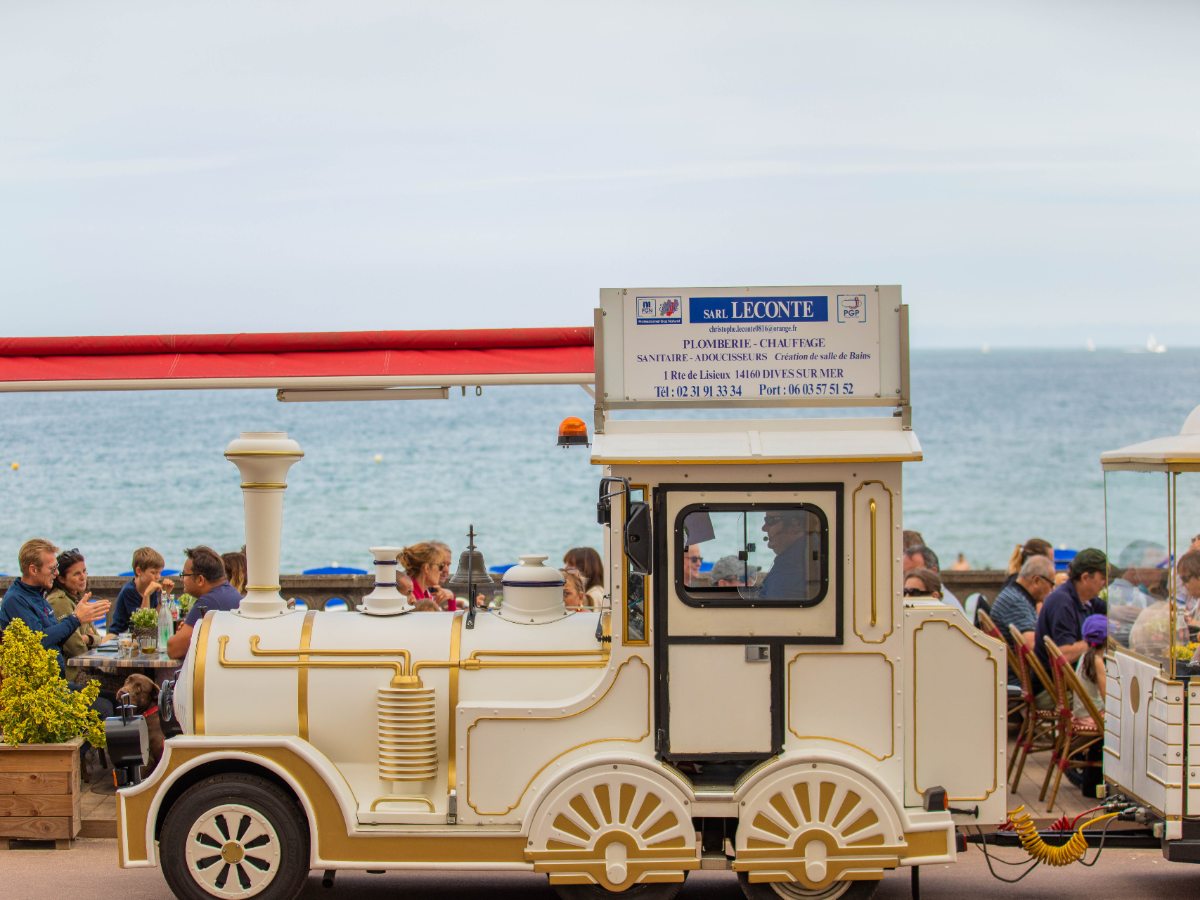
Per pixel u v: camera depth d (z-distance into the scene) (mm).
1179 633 6691
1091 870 7699
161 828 6691
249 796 6547
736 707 6410
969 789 6496
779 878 6363
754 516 6426
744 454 6363
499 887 7469
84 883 7297
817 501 6414
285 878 6547
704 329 6598
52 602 9547
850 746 6422
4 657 7961
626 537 6367
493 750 6480
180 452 54906
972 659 6496
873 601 6406
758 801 6348
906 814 6391
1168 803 6672
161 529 40500
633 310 6590
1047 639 8516
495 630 6840
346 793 6520
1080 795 8852
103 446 56594
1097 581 9289
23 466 51406
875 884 6535
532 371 7434
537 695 6641
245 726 6684
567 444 7320
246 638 6816
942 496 55344
